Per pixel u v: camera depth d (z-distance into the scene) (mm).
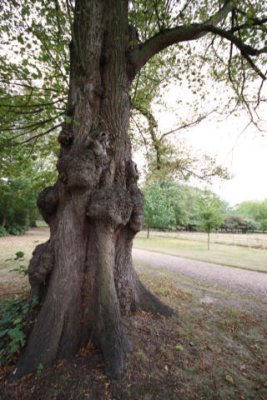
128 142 3084
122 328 2334
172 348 2439
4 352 2113
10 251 9844
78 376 1925
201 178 6766
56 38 3387
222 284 6016
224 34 3096
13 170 4910
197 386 1968
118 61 2875
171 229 32438
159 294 4312
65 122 2629
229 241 21906
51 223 2766
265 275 7738
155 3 2980
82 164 2426
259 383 2061
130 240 3020
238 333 2990
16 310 2502
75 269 2477
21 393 1777
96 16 2805
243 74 4254
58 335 2186
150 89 5629
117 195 2625
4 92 3529
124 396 1785
